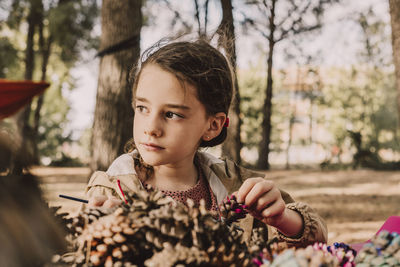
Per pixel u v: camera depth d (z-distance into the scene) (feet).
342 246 2.27
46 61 51.37
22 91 1.69
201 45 3.11
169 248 1.77
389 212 20.49
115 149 16.01
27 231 1.48
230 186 3.56
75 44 48.57
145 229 1.87
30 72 49.60
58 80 62.23
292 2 29.37
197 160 3.48
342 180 35.68
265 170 44.57
